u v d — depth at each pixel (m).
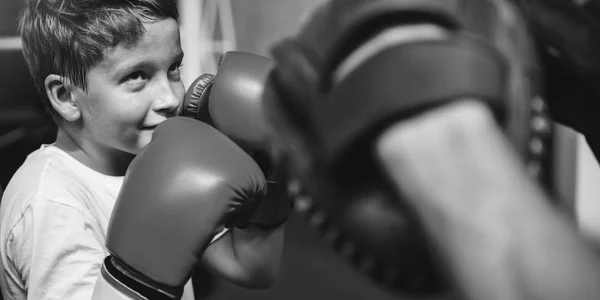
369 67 0.37
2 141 2.49
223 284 2.91
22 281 1.06
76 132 1.12
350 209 0.40
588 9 0.52
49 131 2.49
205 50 4.03
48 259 0.99
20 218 1.03
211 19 4.02
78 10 1.01
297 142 0.41
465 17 0.39
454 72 0.36
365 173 0.39
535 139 0.39
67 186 1.08
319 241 3.57
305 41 0.42
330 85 0.39
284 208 1.19
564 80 0.56
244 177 0.80
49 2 1.06
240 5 3.90
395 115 0.36
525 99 0.39
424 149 0.34
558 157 3.32
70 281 0.98
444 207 0.33
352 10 0.40
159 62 1.04
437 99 0.35
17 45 3.71
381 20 0.39
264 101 0.47
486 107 0.36
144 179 0.79
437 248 0.34
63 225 1.02
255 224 1.20
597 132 0.61
